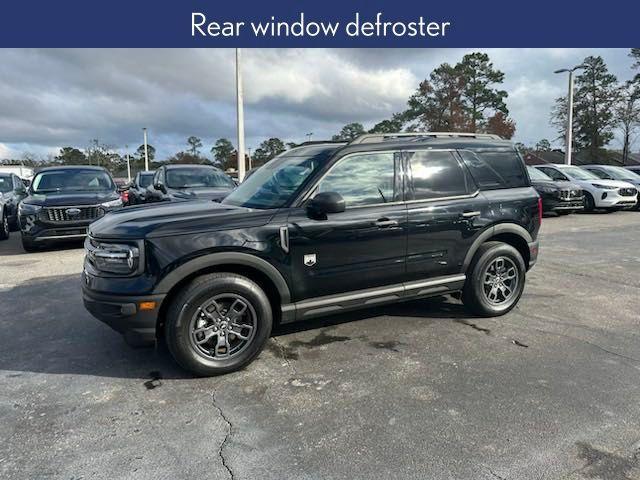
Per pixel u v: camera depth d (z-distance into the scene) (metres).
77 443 2.74
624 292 5.85
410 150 4.39
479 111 48.72
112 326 3.51
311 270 3.88
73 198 8.94
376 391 3.34
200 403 3.20
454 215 4.50
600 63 47.47
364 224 4.04
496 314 4.89
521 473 2.43
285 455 2.61
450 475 2.42
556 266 7.34
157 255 3.40
